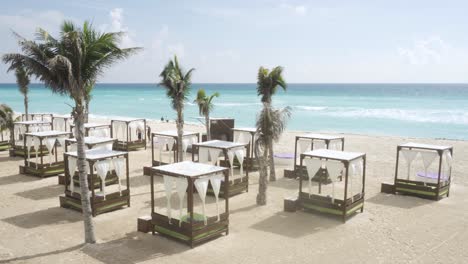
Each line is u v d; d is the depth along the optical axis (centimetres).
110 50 1205
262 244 1248
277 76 1995
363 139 3544
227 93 14088
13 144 2720
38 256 1141
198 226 1229
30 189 1884
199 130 4316
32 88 19700
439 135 4041
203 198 1237
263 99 2044
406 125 4797
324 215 1529
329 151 1623
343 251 1200
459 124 4825
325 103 8500
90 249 1195
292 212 1566
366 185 1997
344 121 5238
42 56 1114
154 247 1214
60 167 2173
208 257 1146
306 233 1345
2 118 2716
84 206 1220
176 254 1165
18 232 1337
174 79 1992
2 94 13588
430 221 1470
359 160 1527
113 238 1286
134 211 1562
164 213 1518
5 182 2008
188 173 1238
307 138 2122
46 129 2872
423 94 12488
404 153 1838
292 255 1168
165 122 5203
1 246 1216
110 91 17238
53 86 1175
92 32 1184
